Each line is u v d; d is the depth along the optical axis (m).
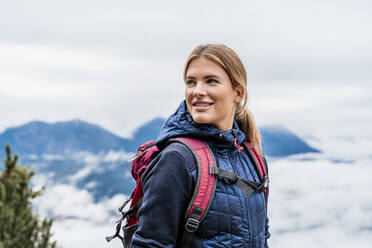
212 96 1.94
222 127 2.02
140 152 2.09
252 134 2.18
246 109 2.16
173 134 1.92
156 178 1.80
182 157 1.81
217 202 1.82
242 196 1.87
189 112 1.98
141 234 1.81
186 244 1.78
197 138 1.93
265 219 2.10
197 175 1.82
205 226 1.80
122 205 2.06
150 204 1.79
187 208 1.80
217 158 1.92
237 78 1.99
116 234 2.00
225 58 1.97
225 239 1.81
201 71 1.96
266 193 2.14
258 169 2.08
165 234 1.77
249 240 1.86
